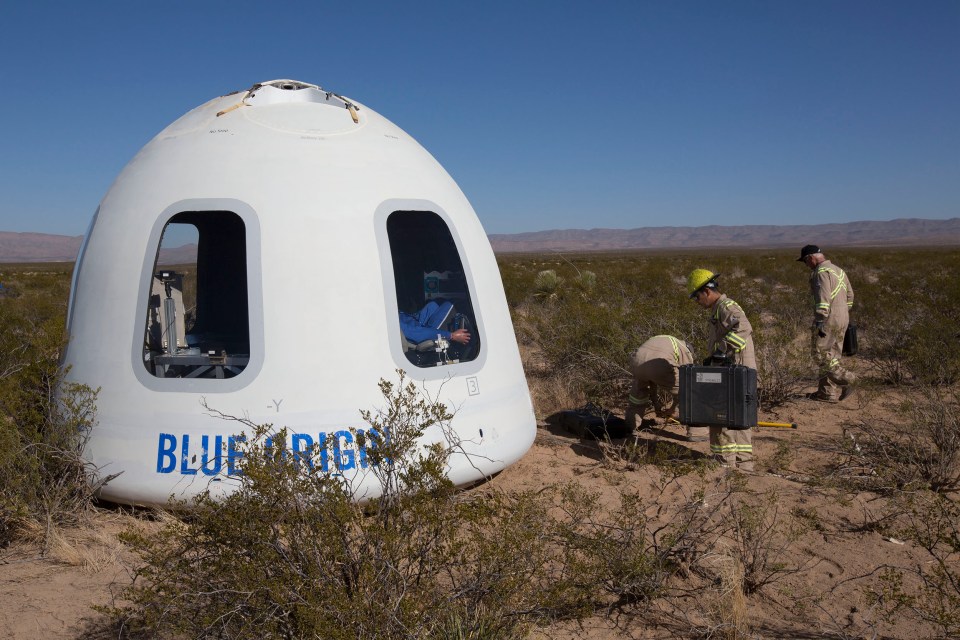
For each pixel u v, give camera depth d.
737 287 15.19
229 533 2.83
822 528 4.71
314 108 5.42
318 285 4.68
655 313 9.25
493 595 3.03
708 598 3.79
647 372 6.54
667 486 5.50
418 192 5.30
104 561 4.22
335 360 4.62
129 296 4.74
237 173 4.87
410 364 4.86
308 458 3.21
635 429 6.78
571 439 7.07
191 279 6.18
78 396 4.74
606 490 5.43
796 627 3.58
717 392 5.62
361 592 2.75
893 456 5.97
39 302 12.07
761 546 4.29
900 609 3.69
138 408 4.61
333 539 2.76
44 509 4.62
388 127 5.68
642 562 3.72
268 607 2.75
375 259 4.88
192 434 4.51
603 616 3.67
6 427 4.57
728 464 5.84
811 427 7.38
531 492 3.81
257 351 4.56
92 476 4.71
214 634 2.80
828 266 8.37
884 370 9.79
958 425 5.87
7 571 4.16
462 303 5.80
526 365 10.62
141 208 4.91
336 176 4.97
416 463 3.42
